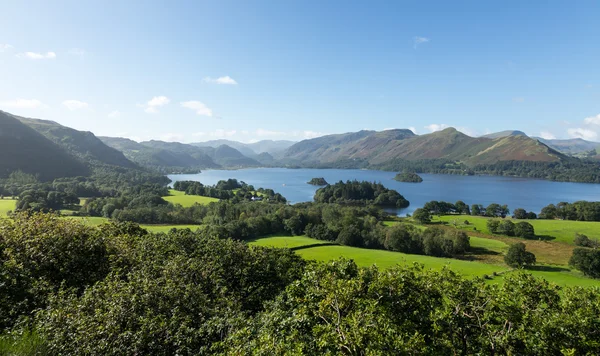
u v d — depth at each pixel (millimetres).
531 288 19281
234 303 20375
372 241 83000
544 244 80750
